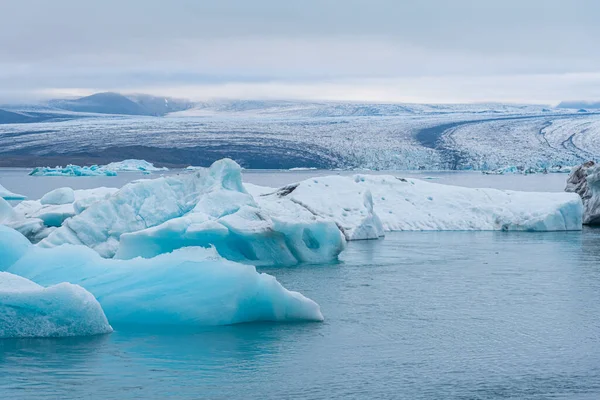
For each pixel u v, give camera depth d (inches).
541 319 585.0
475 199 1273.4
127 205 889.5
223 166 938.7
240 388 415.8
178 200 913.5
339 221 1087.0
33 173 4719.5
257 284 561.6
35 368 442.3
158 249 777.6
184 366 452.1
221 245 822.5
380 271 802.8
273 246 844.6
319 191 1137.4
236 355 475.2
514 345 509.7
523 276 777.6
